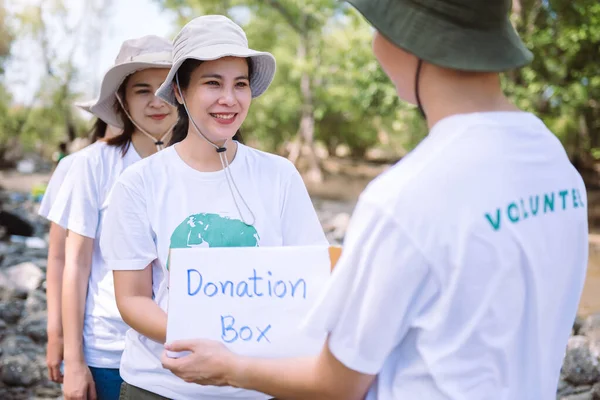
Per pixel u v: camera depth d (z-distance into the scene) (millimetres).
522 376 1321
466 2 1273
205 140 1959
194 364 1521
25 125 30219
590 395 4547
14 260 8352
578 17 12930
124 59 2545
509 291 1262
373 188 1287
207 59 1871
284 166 2086
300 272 1653
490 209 1242
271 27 28438
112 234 1933
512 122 1318
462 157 1258
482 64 1272
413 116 18000
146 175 1957
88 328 2416
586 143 18312
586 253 1430
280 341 1622
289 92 27516
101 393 2406
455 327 1260
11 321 5965
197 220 1936
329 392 1340
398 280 1235
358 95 16750
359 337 1273
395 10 1320
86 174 2465
